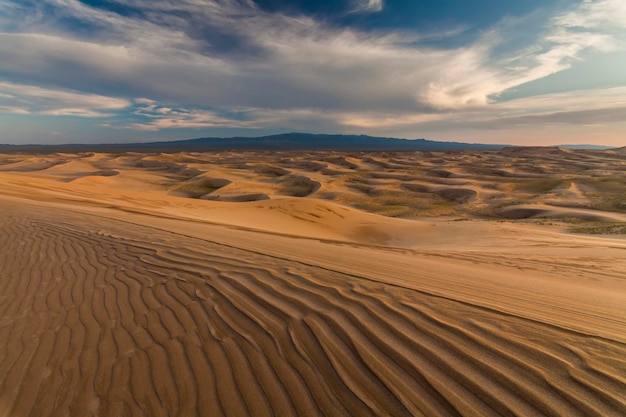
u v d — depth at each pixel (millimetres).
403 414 2178
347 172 77250
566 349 2652
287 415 2270
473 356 2646
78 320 3748
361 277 4703
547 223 27172
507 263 8688
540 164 90938
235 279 4699
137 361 2957
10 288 4691
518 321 3168
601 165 85312
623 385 2223
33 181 25484
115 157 108625
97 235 7688
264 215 22688
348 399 2348
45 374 2832
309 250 7191
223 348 3064
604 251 12039
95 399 2523
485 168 81562
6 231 8031
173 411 2373
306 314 3566
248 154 182500
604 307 3922
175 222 11117
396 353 2773
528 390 2252
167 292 4395
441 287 4414
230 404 2396
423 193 52719
